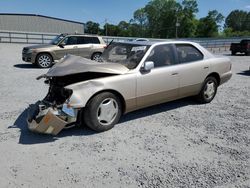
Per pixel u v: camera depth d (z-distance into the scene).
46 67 12.12
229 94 7.35
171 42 5.36
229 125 4.88
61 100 4.31
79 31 49.78
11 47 22.34
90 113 4.18
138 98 4.71
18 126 4.63
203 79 5.84
